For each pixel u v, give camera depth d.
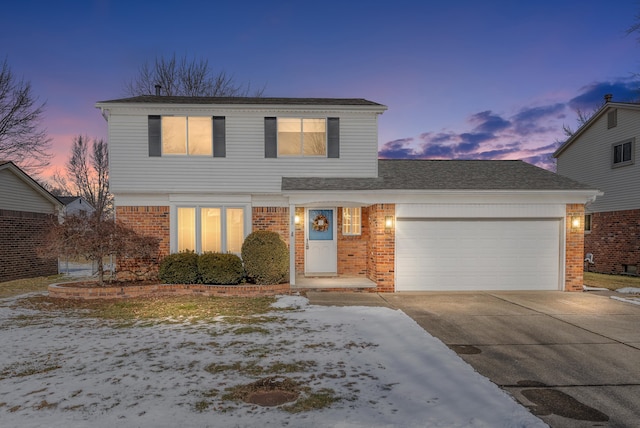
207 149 11.47
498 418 3.59
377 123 11.81
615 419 3.68
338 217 12.19
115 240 9.98
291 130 11.67
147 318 7.63
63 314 8.02
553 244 11.09
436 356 5.39
